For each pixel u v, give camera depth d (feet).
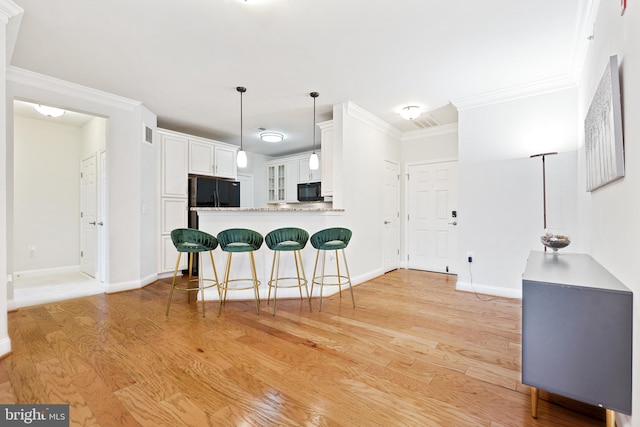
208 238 9.55
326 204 17.60
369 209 14.60
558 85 10.37
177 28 7.52
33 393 5.38
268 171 22.93
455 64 9.38
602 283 4.55
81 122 15.81
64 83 10.62
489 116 11.78
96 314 9.62
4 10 6.43
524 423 4.71
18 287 12.99
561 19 7.14
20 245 14.90
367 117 14.03
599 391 4.28
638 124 4.02
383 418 4.81
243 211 11.18
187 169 15.87
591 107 6.87
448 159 15.96
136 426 4.58
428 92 11.53
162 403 5.13
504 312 9.80
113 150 12.16
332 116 14.26
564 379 4.49
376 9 6.81
